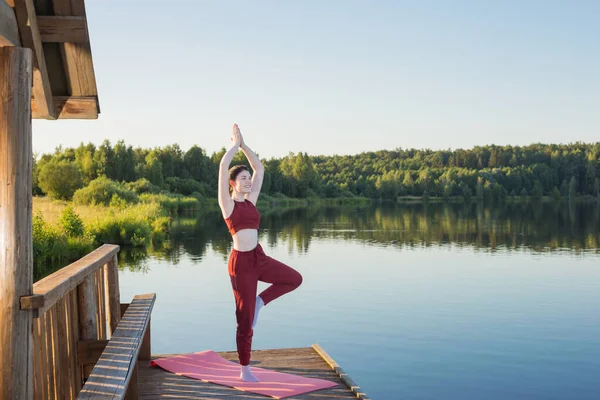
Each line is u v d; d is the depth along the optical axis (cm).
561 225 4138
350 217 5169
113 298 579
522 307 1247
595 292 1430
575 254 2277
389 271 1772
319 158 14125
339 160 14012
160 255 2100
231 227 489
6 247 277
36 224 1916
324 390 486
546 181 12194
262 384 495
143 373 538
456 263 1977
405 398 718
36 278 1573
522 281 1596
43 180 4059
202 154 7731
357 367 836
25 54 284
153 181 6291
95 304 494
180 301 1271
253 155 509
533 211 6850
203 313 1157
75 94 371
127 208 3347
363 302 1288
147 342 586
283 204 8950
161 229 2883
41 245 1848
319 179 10788
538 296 1374
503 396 725
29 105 287
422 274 1716
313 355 608
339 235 3133
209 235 2917
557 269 1845
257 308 502
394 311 1196
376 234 3219
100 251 536
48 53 355
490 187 11694
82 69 360
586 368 842
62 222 2142
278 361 585
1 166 279
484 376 802
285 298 1329
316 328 1054
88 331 461
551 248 2511
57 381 382
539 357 895
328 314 1168
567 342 977
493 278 1648
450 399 715
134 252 2194
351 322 1100
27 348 281
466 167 13362
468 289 1465
